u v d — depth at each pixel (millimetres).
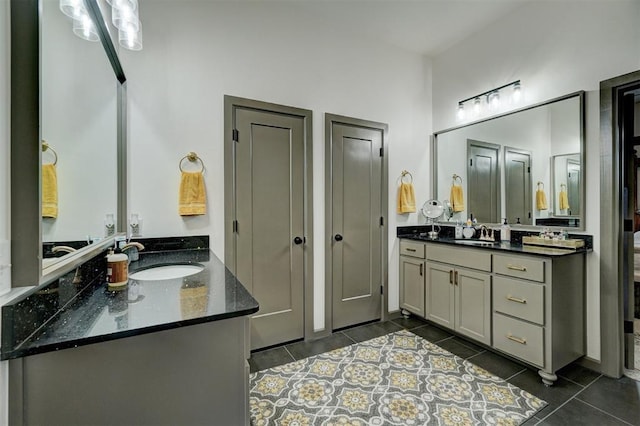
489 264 2234
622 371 2006
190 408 920
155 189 2041
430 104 3334
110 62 1630
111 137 1652
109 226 1597
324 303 2691
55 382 771
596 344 2062
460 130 3078
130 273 1508
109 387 828
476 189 2924
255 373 2033
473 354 2281
